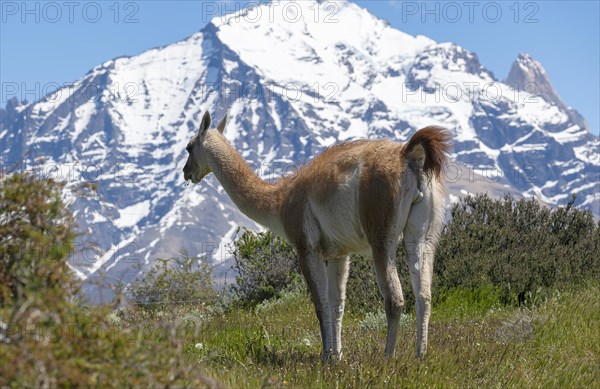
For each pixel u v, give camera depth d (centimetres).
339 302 1961
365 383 1497
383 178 1772
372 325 2241
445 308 2464
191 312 2773
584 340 1884
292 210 1961
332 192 1862
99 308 1075
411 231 1803
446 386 1516
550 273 2528
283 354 1820
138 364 1019
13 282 1094
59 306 1006
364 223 1802
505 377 1570
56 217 1166
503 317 2197
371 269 2731
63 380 939
